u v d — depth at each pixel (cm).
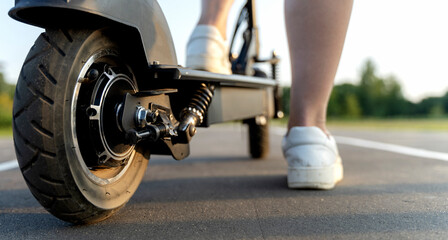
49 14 104
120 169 133
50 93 101
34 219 140
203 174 257
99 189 119
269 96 319
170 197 178
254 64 296
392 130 965
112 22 110
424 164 293
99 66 117
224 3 203
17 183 230
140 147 145
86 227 126
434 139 571
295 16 182
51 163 103
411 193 177
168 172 270
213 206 156
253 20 254
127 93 118
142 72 131
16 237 118
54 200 108
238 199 170
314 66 184
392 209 145
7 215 147
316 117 193
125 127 117
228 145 527
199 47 192
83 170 112
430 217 133
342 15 177
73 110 107
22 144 103
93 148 114
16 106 104
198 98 150
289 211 145
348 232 117
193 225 127
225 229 122
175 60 145
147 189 201
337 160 206
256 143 335
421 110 5653
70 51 105
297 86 190
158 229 123
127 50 124
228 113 194
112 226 127
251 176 242
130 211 149
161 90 131
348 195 174
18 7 96
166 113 141
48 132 101
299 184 188
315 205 154
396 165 289
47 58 102
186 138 140
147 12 125
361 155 365
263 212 144
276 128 1118
